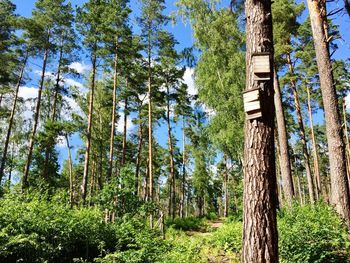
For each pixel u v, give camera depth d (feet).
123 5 77.87
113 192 46.39
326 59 34.35
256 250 13.34
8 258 26.45
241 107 61.11
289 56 76.13
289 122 101.76
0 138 115.75
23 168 100.27
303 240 23.45
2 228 26.89
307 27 73.36
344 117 104.78
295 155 143.33
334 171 31.42
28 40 88.53
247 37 16.56
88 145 76.33
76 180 136.77
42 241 28.91
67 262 30.83
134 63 83.25
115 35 77.41
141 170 136.05
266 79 15.20
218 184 184.03
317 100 98.12
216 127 63.77
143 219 45.96
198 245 30.19
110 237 35.45
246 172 14.69
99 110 104.01
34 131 84.74
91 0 75.72
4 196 32.63
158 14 78.95
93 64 80.79
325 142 151.64
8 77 90.89
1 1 85.20
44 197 34.55
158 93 86.94
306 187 193.47
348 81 85.40
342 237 23.30
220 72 63.62
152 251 29.60
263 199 13.94
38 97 88.89
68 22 91.81
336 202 30.53
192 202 215.51
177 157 132.26
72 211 35.01
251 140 14.83
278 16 60.13
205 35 63.62
